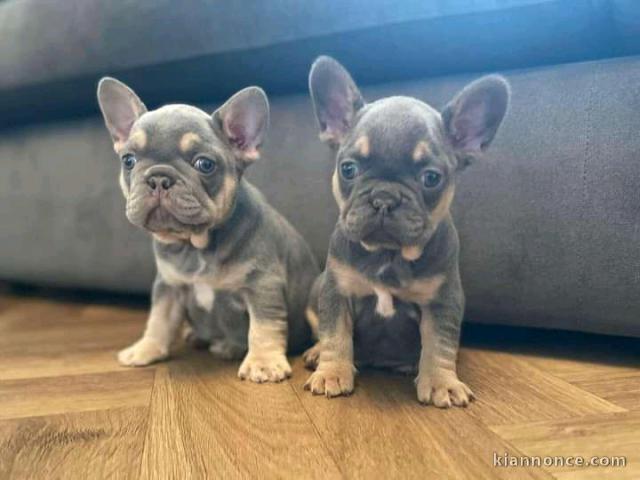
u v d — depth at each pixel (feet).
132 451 0.91
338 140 1.23
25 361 1.44
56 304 2.19
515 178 1.39
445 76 1.53
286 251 1.45
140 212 1.21
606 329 1.35
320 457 0.87
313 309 1.46
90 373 1.32
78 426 1.01
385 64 1.50
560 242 1.35
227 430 0.98
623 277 1.30
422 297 1.18
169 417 1.04
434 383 1.11
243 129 1.34
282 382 1.23
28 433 0.98
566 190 1.34
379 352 1.30
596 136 1.31
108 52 1.65
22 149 2.17
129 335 1.71
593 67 1.34
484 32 1.35
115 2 1.61
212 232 1.33
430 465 0.85
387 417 1.03
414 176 1.08
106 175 1.97
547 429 0.97
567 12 1.27
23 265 2.23
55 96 1.88
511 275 1.42
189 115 1.29
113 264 2.01
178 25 1.55
